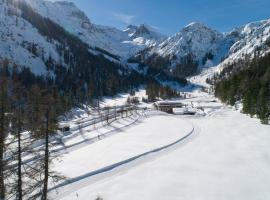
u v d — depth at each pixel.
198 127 98.81
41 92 23.28
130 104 178.25
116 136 83.50
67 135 82.00
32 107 22.58
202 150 65.44
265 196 39.47
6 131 23.38
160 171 50.75
